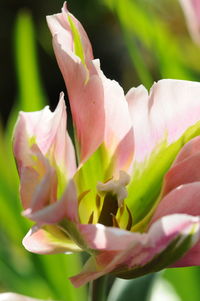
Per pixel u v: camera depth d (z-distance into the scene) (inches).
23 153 15.6
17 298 16.7
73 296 24.0
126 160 16.2
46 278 24.3
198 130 16.0
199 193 15.3
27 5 73.2
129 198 16.3
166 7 35.1
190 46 29.2
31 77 25.3
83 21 67.5
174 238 14.8
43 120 15.8
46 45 49.8
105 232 14.8
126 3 27.5
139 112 16.1
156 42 27.2
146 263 15.1
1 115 73.2
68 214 14.9
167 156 16.1
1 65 74.0
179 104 15.9
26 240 16.1
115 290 19.4
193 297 23.6
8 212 24.8
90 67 15.5
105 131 16.0
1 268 24.6
